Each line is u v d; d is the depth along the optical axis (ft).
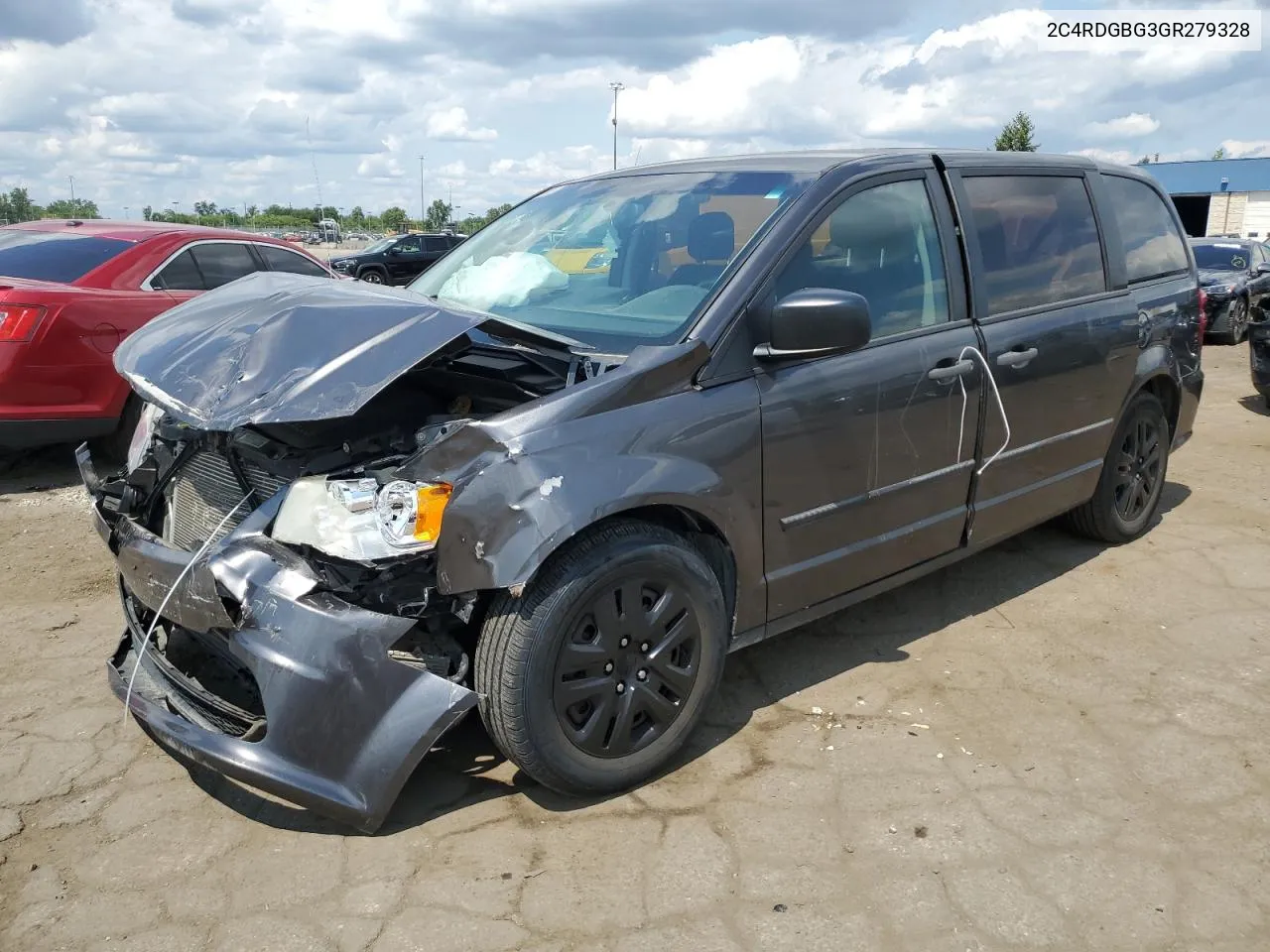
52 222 23.52
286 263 24.63
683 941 7.59
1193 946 7.55
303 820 9.11
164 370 9.25
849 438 10.57
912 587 14.55
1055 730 10.63
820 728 10.66
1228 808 9.25
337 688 8.11
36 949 7.56
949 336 11.70
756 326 9.88
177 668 9.57
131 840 8.85
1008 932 7.69
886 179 11.49
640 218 11.63
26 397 18.22
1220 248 50.19
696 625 9.50
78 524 17.63
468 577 8.13
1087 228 14.37
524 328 9.40
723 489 9.44
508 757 8.84
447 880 8.27
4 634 13.05
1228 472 20.89
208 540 8.72
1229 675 11.84
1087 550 15.97
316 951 7.52
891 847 8.67
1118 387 14.60
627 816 9.10
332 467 8.95
